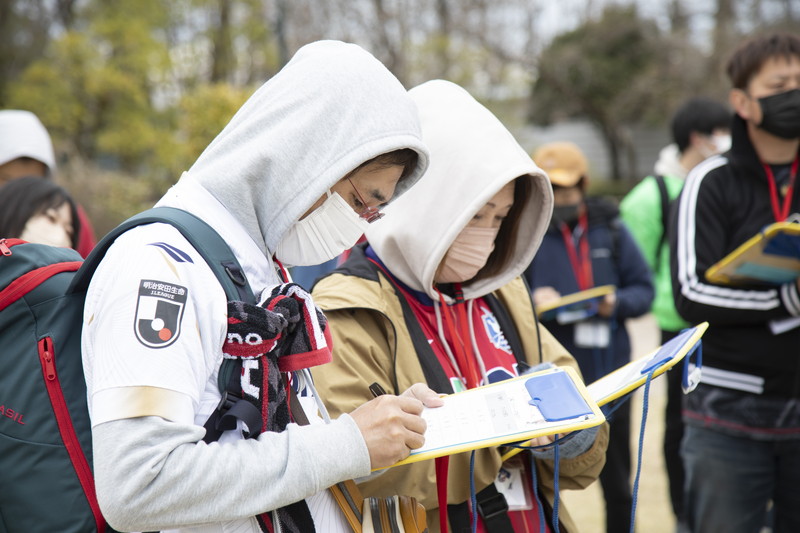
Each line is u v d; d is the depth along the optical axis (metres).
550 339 2.10
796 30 19.36
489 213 1.86
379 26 16.81
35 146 3.49
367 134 1.32
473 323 1.95
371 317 1.80
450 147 1.84
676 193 3.90
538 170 1.84
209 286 1.23
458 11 18.66
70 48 15.41
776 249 2.24
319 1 16.97
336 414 1.64
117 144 15.77
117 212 12.41
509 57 19.88
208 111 11.05
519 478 1.82
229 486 1.15
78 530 1.30
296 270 3.70
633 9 20.47
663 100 19.84
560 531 1.87
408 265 1.88
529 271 3.68
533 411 1.39
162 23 17.48
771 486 2.62
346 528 1.39
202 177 1.33
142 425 1.13
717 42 19.61
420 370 1.77
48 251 1.43
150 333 1.15
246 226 1.34
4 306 1.34
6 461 1.32
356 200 1.41
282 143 1.31
